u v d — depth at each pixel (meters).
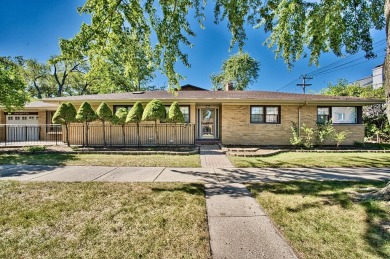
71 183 4.95
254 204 3.75
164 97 12.73
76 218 3.14
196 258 2.24
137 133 11.82
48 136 15.80
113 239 2.59
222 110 12.94
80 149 10.41
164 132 12.40
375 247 2.41
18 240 2.55
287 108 12.92
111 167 6.88
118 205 3.63
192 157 8.90
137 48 7.23
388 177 5.63
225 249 2.40
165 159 8.33
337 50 6.89
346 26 6.61
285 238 2.62
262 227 2.91
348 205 3.58
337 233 2.72
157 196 4.10
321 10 6.43
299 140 11.48
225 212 3.41
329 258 2.23
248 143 12.83
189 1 6.20
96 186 4.71
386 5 3.85
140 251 2.35
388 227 2.81
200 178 5.57
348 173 6.15
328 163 7.51
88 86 31.06
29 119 15.91
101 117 11.10
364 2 6.30
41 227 2.87
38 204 3.65
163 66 7.14
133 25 6.52
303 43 7.16
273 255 2.29
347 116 13.01
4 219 3.09
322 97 13.31
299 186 4.79
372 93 17.23
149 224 2.97
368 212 3.27
